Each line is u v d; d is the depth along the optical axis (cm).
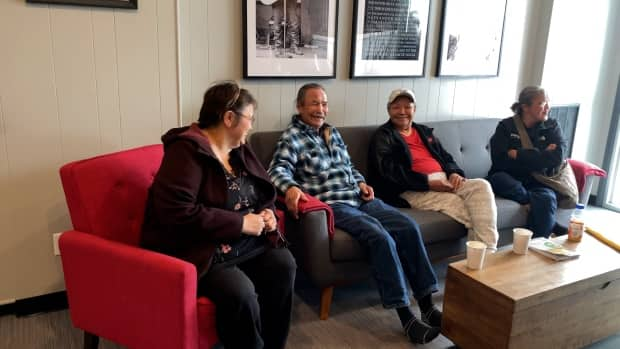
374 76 290
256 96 255
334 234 203
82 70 192
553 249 193
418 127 272
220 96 160
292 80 264
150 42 204
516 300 156
